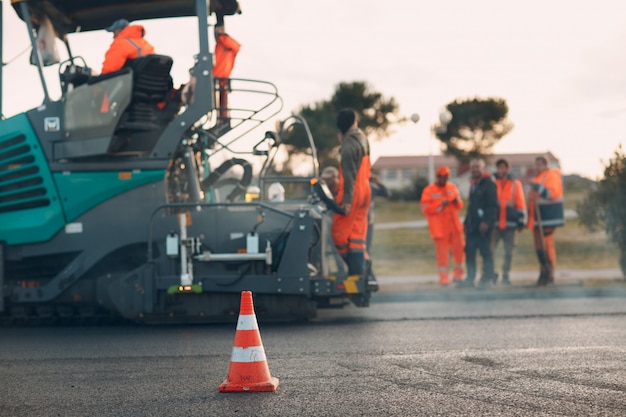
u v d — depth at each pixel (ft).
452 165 295.07
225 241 30.07
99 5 34.50
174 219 30.17
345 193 30.40
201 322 31.48
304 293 29.63
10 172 31.37
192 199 31.30
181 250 29.81
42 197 31.09
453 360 20.79
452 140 245.04
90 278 31.04
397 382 17.94
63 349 24.30
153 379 18.92
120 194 30.91
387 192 42.11
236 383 17.26
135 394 17.22
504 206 44.88
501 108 242.37
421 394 16.66
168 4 35.17
